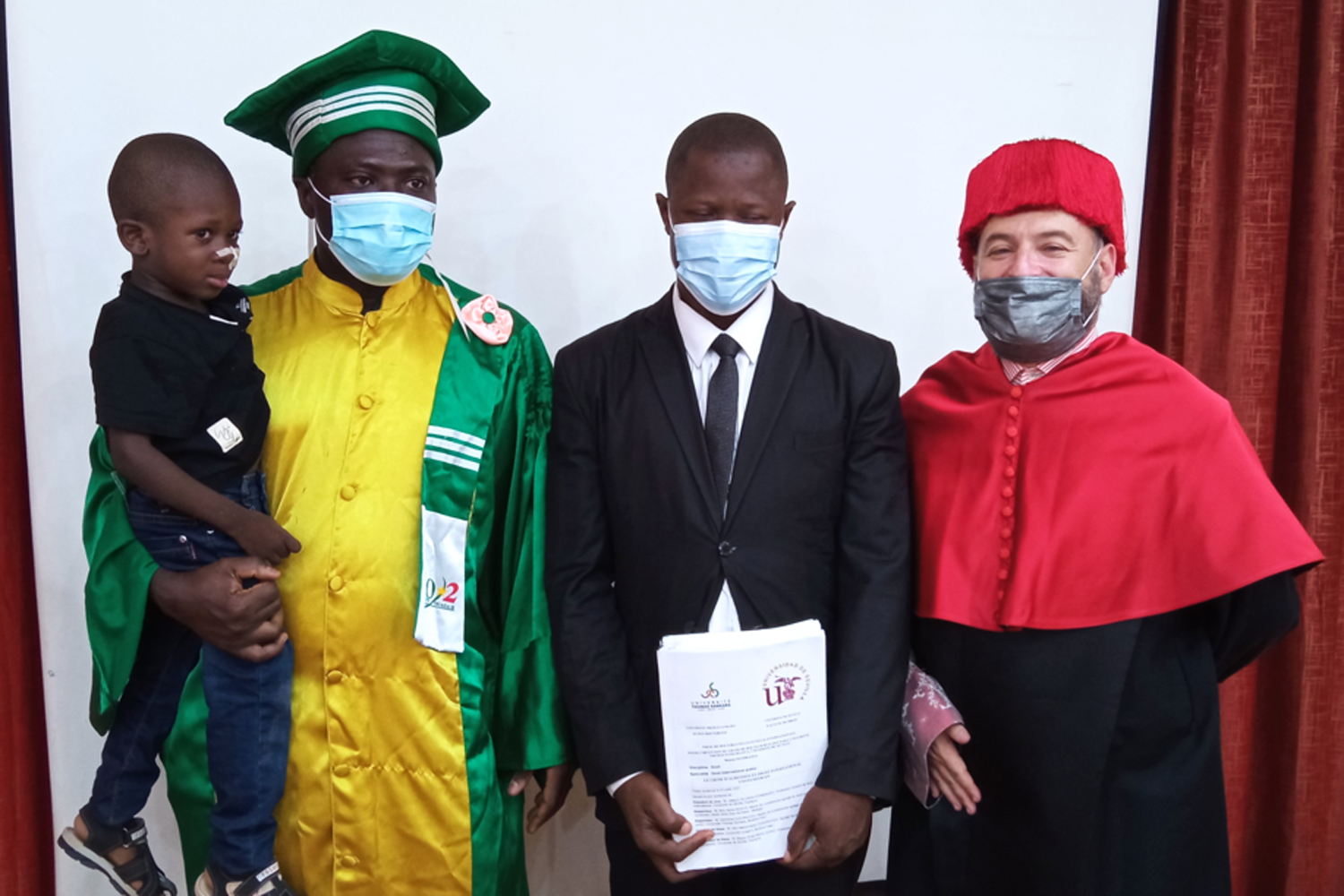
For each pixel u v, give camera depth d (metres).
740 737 1.16
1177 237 1.85
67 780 1.69
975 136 1.83
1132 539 1.21
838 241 1.83
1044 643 1.21
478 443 1.28
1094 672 1.20
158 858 1.71
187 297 1.16
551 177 1.73
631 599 1.27
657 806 1.17
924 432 1.35
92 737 1.70
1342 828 1.92
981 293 1.26
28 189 1.60
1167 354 1.86
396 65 1.22
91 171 1.62
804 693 1.18
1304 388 1.85
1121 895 1.20
